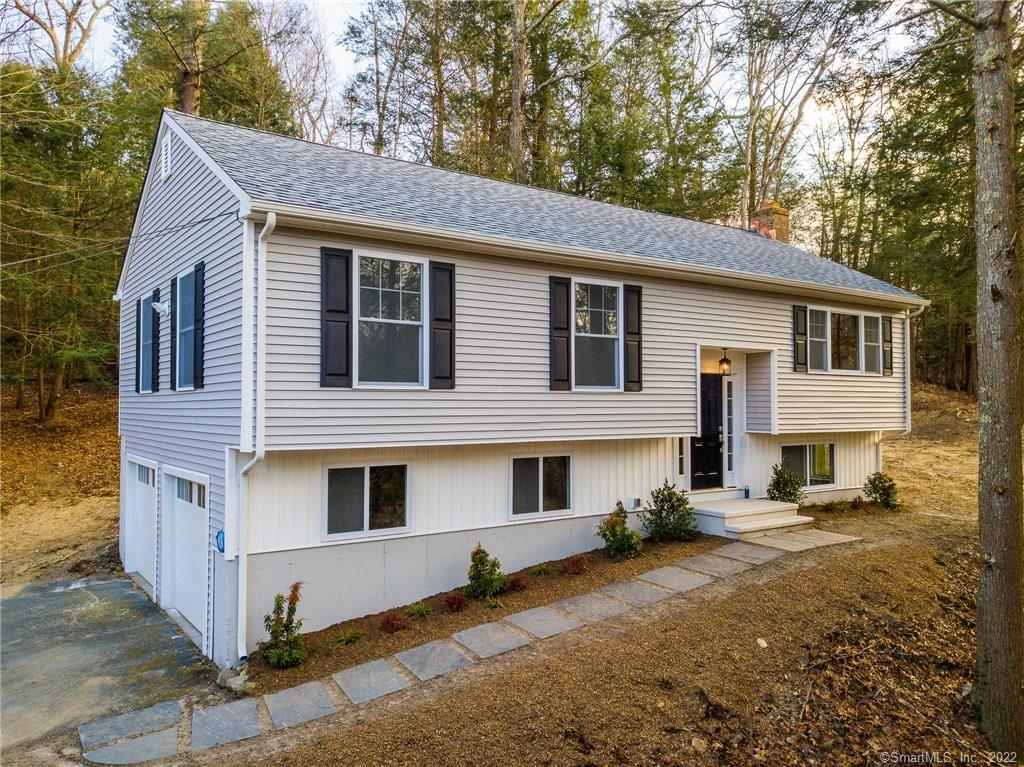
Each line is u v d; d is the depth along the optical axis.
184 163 8.99
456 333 8.16
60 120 15.11
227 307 7.26
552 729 4.92
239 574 7.04
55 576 11.38
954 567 9.18
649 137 23.30
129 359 12.26
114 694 6.54
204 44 19.09
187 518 9.03
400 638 7.05
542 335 8.94
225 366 7.27
